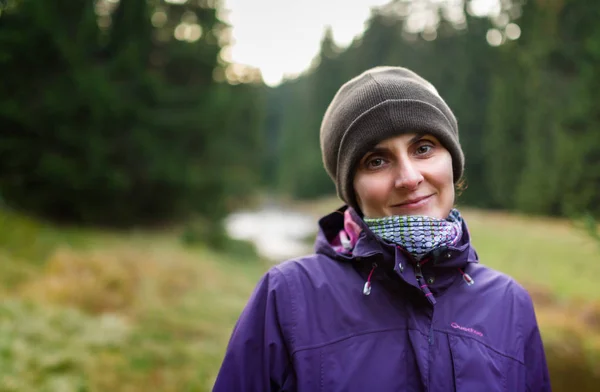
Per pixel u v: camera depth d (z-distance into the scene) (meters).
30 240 8.25
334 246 1.23
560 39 16.94
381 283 1.05
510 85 25.89
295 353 0.98
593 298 6.36
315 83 51.78
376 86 1.08
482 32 32.34
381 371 0.96
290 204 48.50
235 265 11.96
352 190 1.14
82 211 13.30
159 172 14.34
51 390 3.44
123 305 6.00
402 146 1.06
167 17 16.59
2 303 4.91
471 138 31.27
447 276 1.06
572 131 12.23
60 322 4.73
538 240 12.28
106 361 4.07
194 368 4.31
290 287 1.05
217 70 17.45
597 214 4.09
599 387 3.35
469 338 1.02
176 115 14.80
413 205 1.06
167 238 13.81
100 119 12.58
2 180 11.98
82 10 13.52
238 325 1.07
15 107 11.60
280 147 68.75
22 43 11.44
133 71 13.91
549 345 3.85
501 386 1.00
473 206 29.94
